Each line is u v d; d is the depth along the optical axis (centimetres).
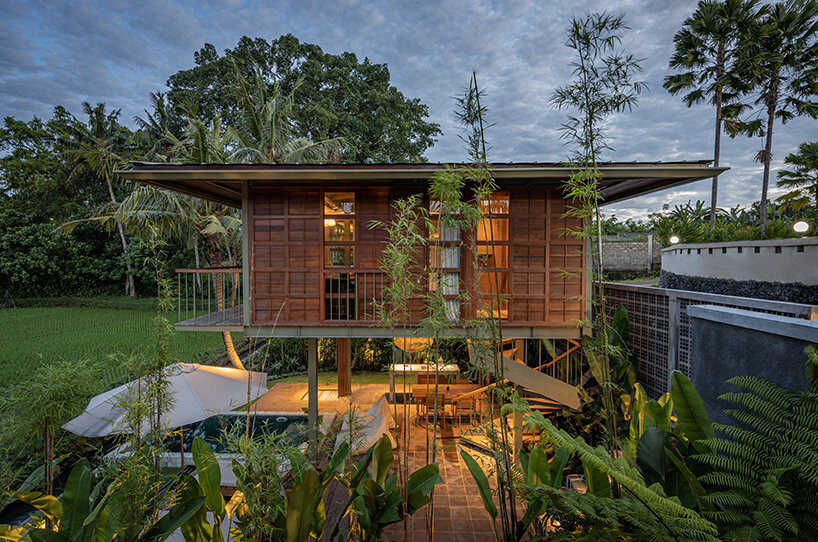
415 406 720
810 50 1344
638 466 236
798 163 1431
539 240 493
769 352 238
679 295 458
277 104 1155
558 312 493
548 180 482
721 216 2138
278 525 210
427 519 234
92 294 2408
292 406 730
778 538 167
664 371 493
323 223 500
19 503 452
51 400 225
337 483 454
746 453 199
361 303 505
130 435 221
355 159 1894
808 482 182
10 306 2106
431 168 426
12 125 2483
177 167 431
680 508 154
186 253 2109
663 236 1041
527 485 200
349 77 2086
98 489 215
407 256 292
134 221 878
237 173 436
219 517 208
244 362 1041
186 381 473
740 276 513
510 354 571
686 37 1444
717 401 281
